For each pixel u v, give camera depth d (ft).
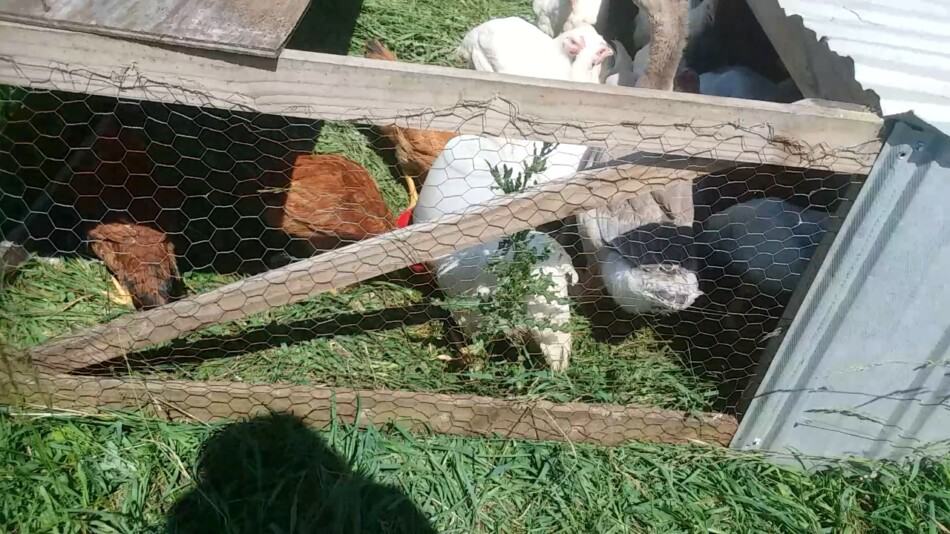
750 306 5.53
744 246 5.44
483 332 4.81
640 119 3.74
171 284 5.05
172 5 3.79
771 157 3.85
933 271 4.00
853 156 3.83
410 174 6.64
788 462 4.91
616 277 5.06
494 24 7.29
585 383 5.12
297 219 5.49
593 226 5.31
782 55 4.79
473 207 4.33
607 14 8.09
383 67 3.60
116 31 3.52
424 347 5.34
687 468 4.77
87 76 3.67
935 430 4.69
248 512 4.21
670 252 5.01
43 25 3.51
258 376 4.98
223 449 4.46
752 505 4.55
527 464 4.67
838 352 4.38
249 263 5.72
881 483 4.78
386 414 4.79
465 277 4.89
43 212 5.34
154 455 4.40
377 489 4.36
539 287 4.57
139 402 4.65
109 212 5.13
